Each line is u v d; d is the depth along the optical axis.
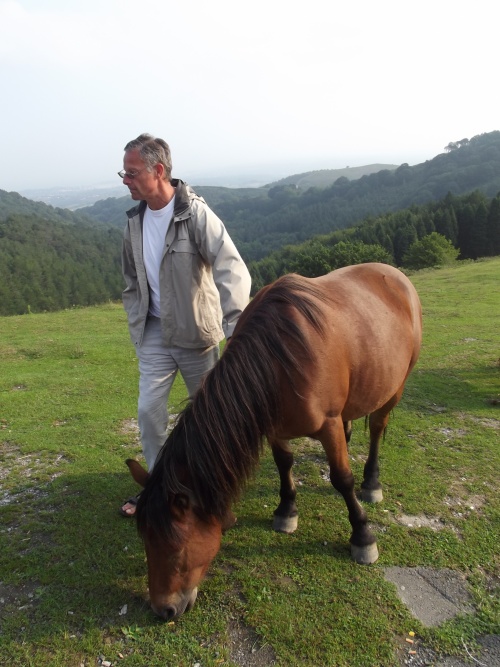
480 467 3.50
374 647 2.00
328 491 3.18
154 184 2.39
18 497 3.17
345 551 2.58
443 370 6.00
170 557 1.82
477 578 2.40
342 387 2.24
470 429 4.18
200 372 2.76
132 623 2.13
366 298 2.62
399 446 3.86
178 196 2.43
